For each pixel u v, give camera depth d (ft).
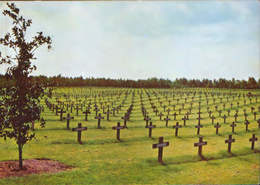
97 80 363.15
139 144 46.75
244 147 45.39
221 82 278.46
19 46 26.12
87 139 48.11
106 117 84.58
